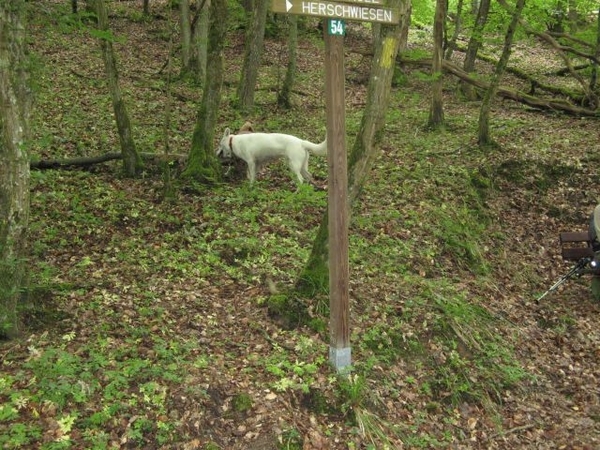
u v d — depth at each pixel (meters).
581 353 7.04
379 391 5.35
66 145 10.12
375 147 5.84
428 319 6.44
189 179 8.98
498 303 7.64
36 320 5.27
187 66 15.13
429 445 5.03
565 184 10.97
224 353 5.33
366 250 7.61
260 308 6.16
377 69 5.68
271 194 8.90
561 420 5.79
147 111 12.42
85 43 17.33
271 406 4.73
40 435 3.95
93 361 4.73
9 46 4.38
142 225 7.71
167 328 5.53
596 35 15.16
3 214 4.61
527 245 9.54
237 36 20.81
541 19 14.42
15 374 4.51
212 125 9.20
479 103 15.70
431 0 18.20
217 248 7.30
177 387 4.63
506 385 6.11
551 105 14.63
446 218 8.91
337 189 4.96
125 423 4.22
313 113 13.68
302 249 7.49
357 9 4.71
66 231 7.35
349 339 5.40
